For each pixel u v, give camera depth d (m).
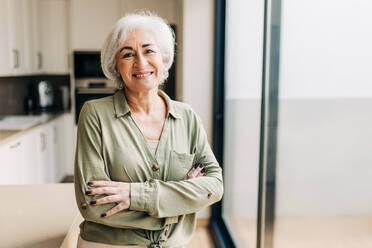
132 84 1.20
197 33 3.34
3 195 1.64
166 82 4.54
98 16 4.69
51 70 4.85
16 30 3.88
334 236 1.70
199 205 1.21
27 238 1.23
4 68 3.57
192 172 1.29
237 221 3.06
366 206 1.53
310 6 1.77
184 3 3.30
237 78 3.03
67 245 1.28
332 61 1.63
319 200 1.80
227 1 3.23
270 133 2.16
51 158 4.24
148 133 1.24
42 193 1.68
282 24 2.02
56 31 4.81
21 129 3.42
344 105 1.57
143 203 1.14
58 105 5.36
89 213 1.14
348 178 1.58
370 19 1.40
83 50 4.71
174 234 1.23
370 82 1.42
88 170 1.17
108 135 1.20
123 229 1.19
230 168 3.27
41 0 4.73
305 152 1.87
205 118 3.43
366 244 1.54
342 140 1.62
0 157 2.83
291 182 2.00
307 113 1.84
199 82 3.39
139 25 1.20
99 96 4.76
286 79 2.01
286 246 2.06
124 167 1.19
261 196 2.22
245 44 2.83
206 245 3.26
